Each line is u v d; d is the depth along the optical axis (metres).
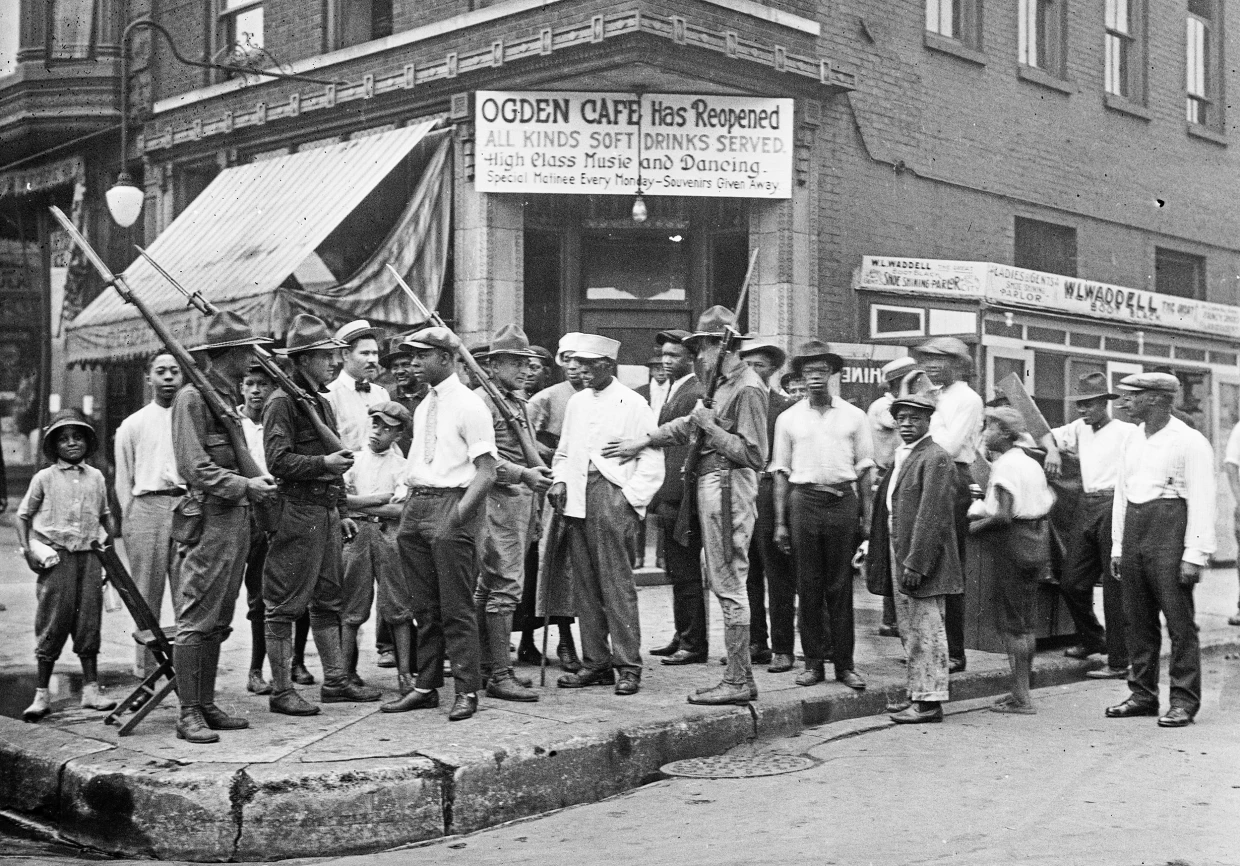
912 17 14.48
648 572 11.91
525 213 13.16
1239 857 4.77
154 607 7.58
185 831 5.20
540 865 4.90
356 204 12.49
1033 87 16.05
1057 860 4.73
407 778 5.39
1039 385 13.86
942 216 14.84
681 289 13.51
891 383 9.52
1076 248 16.73
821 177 13.42
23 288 19.52
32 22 16.58
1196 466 7.11
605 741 6.06
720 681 7.44
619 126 12.68
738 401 7.00
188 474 5.88
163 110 15.99
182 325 13.00
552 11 12.19
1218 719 7.32
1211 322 16.23
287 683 6.51
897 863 4.73
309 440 6.49
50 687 7.56
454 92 13.03
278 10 14.83
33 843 5.49
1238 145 19.58
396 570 7.07
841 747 6.63
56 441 6.84
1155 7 17.98
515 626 8.09
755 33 12.64
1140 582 7.32
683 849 5.01
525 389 8.64
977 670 8.20
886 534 7.79
